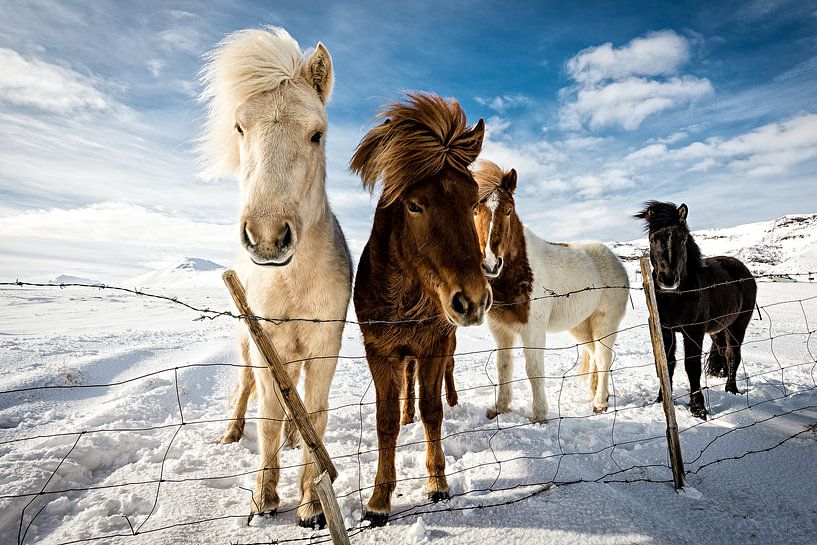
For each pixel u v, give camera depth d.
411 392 4.18
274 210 2.01
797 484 2.54
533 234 4.64
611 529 2.10
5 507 2.34
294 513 2.43
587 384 5.32
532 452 3.11
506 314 4.13
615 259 5.28
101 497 2.60
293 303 2.57
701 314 4.51
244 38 2.40
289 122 2.18
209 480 2.88
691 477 2.63
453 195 2.28
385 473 2.43
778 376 5.50
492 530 2.13
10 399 4.28
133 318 15.21
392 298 2.56
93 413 4.01
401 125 2.44
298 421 1.80
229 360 6.52
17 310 18.30
